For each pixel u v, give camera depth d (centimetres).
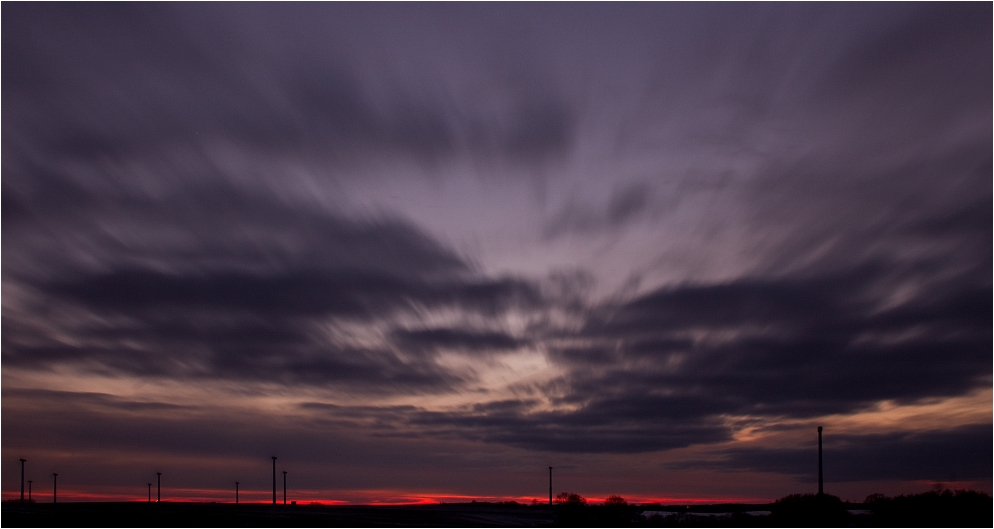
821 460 5156
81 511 5397
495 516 4869
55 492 11094
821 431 5225
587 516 4897
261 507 7094
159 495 11012
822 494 5078
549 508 7094
